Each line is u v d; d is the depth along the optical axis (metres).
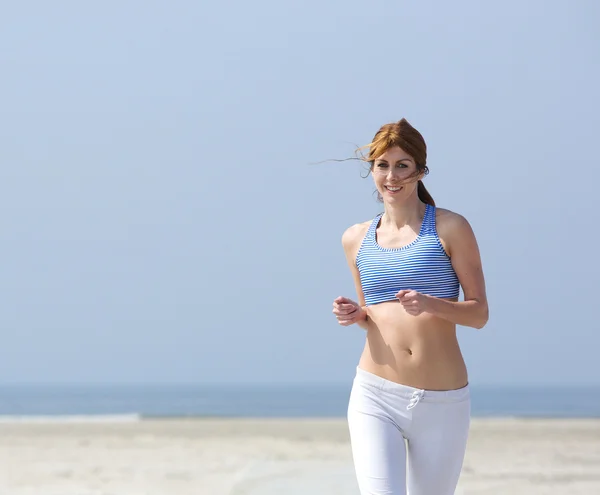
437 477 5.47
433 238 5.54
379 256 5.68
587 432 21.95
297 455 16.22
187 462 15.09
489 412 55.88
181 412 63.09
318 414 55.06
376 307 5.66
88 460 15.56
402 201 5.63
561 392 174.12
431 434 5.41
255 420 30.64
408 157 5.54
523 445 18.30
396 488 5.20
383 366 5.50
